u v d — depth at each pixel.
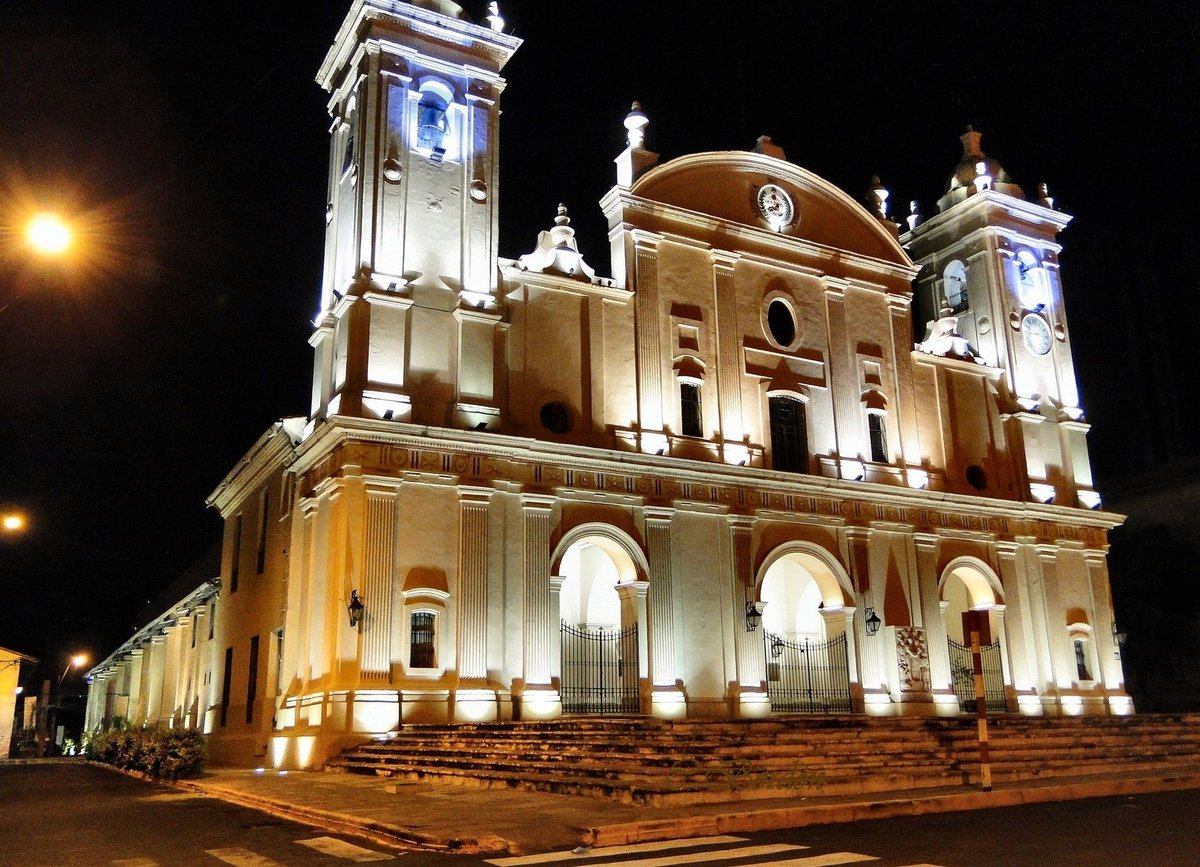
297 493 26.67
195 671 38.25
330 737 22.20
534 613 25.17
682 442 28.86
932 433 34.06
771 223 32.66
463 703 23.52
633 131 30.94
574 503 26.66
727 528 28.89
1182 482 47.78
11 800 18.75
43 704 49.25
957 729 21.48
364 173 26.09
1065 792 16.16
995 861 10.08
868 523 31.39
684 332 29.94
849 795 15.16
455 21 27.80
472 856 11.01
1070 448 36.75
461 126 27.58
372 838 12.50
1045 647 33.75
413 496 24.23
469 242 26.62
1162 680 45.66
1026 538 34.53
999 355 36.31
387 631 23.14
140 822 14.62
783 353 31.64
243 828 13.74
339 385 25.11
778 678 31.41
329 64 29.25
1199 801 15.48
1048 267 38.62
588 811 13.47
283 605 27.64
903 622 31.16
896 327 34.25
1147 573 46.84
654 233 30.03
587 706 27.75
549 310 27.84
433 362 25.53
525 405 26.73
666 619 27.08
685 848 11.23
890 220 35.66
